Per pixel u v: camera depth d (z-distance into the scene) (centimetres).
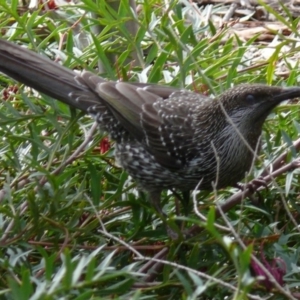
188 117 952
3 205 920
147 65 1120
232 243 660
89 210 918
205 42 1083
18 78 961
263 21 1482
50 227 890
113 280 849
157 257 870
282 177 960
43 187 916
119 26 1099
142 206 913
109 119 971
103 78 1049
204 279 812
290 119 1055
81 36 1269
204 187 960
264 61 1213
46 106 1087
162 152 949
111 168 1036
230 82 1064
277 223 930
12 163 941
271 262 884
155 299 822
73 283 640
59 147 974
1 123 945
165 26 1063
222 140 930
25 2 1363
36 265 872
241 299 662
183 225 917
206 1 1545
